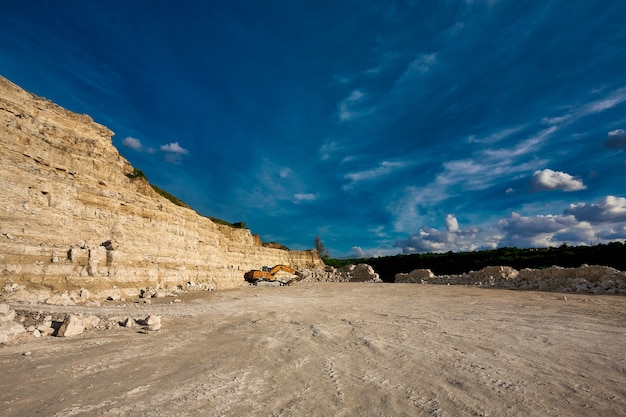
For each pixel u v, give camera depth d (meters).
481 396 5.35
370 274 51.91
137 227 25.36
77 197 20.81
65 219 19.28
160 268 26.77
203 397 5.27
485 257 55.34
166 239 28.64
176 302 20.02
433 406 4.97
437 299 21.69
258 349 8.40
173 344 8.77
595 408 4.93
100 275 19.48
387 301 21.28
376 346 8.75
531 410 4.85
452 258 60.03
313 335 10.20
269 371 6.64
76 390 5.46
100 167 24.30
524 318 13.15
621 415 4.73
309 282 51.34
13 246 15.61
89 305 15.83
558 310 15.07
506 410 4.84
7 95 19.05
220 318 13.68
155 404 4.97
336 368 6.86
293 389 5.66
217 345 8.79
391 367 6.93
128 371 6.50
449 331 10.79
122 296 20.45
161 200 30.48
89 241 20.69
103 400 5.08
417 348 8.54
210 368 6.79
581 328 11.07
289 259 67.25
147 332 10.13
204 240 36.66
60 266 17.19
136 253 24.22
